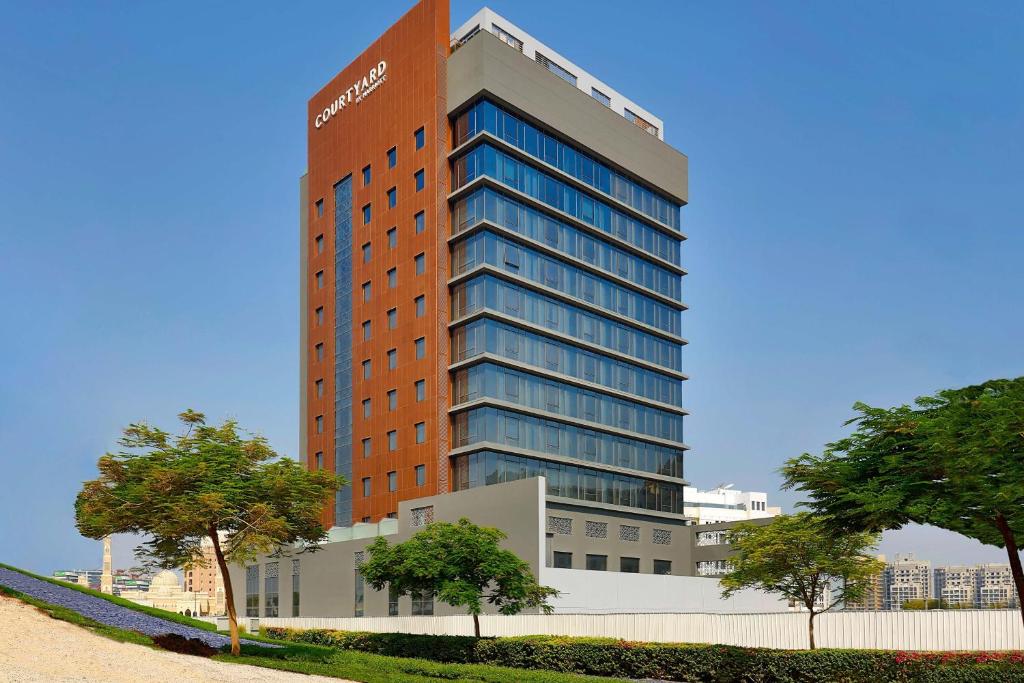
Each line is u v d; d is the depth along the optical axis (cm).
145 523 3375
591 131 8212
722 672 3256
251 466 3541
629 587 6388
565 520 7300
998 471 2453
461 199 7481
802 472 2798
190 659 2905
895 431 2642
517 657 3934
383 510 7531
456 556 4341
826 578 5491
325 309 8612
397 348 7656
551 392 7519
